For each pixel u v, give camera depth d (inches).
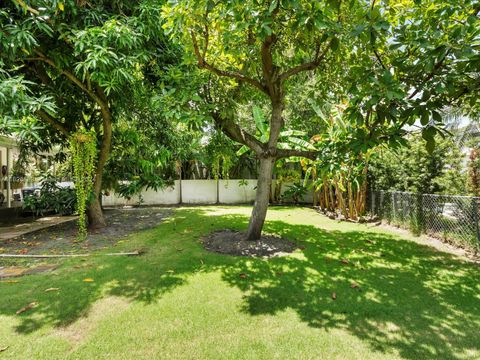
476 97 92.7
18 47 149.3
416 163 243.6
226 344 84.1
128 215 332.2
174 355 79.3
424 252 178.1
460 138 279.1
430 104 84.6
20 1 97.8
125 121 309.3
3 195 373.4
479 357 78.1
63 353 79.9
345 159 161.9
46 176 285.9
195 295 115.7
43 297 113.1
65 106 231.9
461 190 229.0
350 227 260.7
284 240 202.8
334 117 252.7
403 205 248.8
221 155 328.2
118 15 176.6
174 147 351.3
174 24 131.0
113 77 161.2
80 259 162.1
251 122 424.2
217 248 185.0
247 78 176.1
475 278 134.4
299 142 329.7
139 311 102.8
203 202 496.1
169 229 246.8
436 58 84.0
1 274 138.3
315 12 107.2
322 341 85.4
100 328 92.2
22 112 136.9
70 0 154.3
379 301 111.3
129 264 152.3
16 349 81.3
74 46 158.6
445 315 100.7
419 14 121.6
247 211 365.7
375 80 87.5
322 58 166.9
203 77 183.5
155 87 209.3
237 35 142.3
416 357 78.2
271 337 87.6
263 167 196.1
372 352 80.4
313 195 454.0
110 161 311.6
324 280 131.9
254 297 114.3
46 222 285.6
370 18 90.3
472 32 84.0
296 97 393.7
